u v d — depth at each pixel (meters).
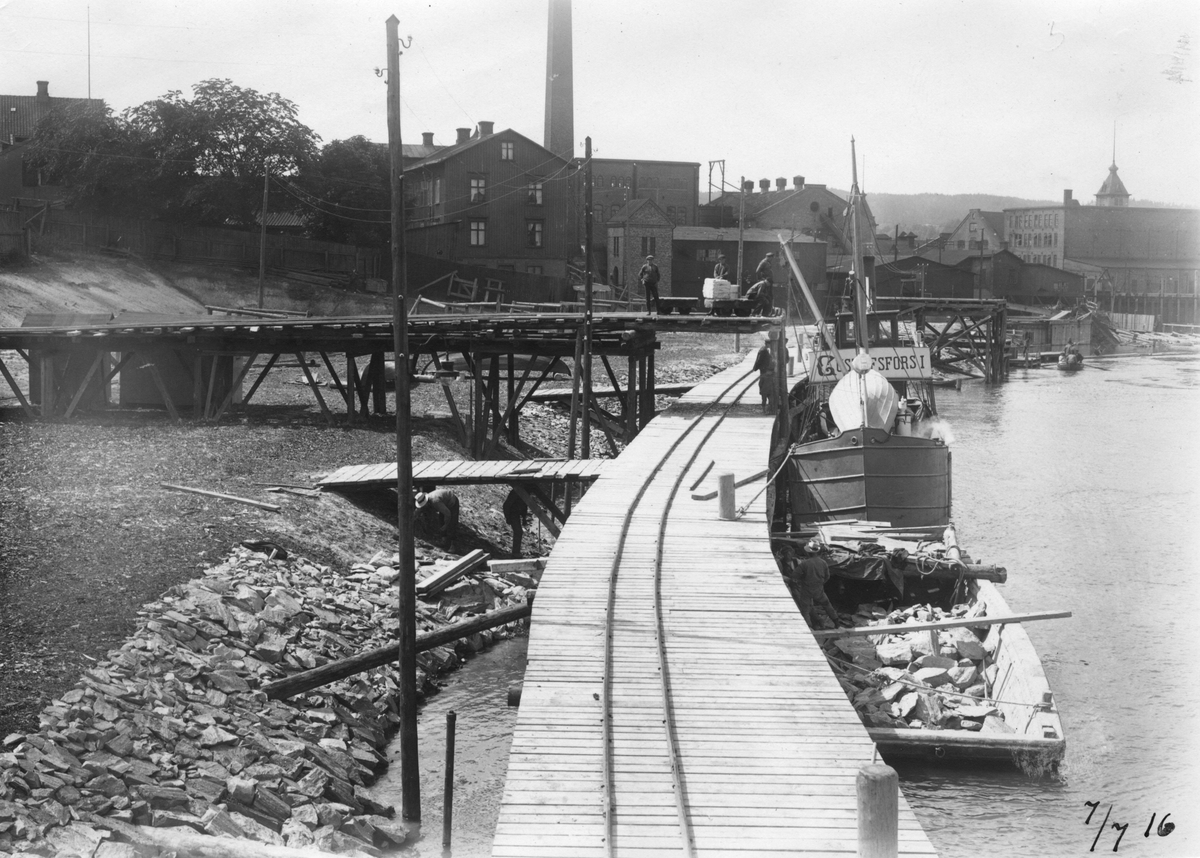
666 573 20.59
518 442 44.09
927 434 41.66
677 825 11.77
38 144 71.69
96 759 14.66
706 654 16.64
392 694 20.75
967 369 97.94
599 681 15.62
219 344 39.00
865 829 10.68
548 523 30.27
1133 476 47.19
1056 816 16.88
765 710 14.68
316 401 45.44
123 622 18.98
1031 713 18.95
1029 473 47.81
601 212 108.56
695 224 113.69
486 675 22.72
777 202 112.88
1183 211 153.25
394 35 17.19
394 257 17.27
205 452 33.22
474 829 16.12
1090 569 32.38
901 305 91.62
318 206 77.69
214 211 72.88
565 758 13.30
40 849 12.60
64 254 65.25
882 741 18.41
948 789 17.72
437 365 49.09
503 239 84.75
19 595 19.70
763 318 37.69
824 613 24.06
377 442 37.31
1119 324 145.00
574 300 84.44
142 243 70.88
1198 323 152.38
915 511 30.44
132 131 72.38
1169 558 33.78
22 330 36.72
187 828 13.73
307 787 15.87
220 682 18.09
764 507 25.80
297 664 20.11
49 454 30.91
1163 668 24.16
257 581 22.77
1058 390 84.50
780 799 12.33
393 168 17.20
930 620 24.58
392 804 16.88
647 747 13.59
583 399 37.69
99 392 40.31
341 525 28.48
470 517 33.25
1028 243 155.25
